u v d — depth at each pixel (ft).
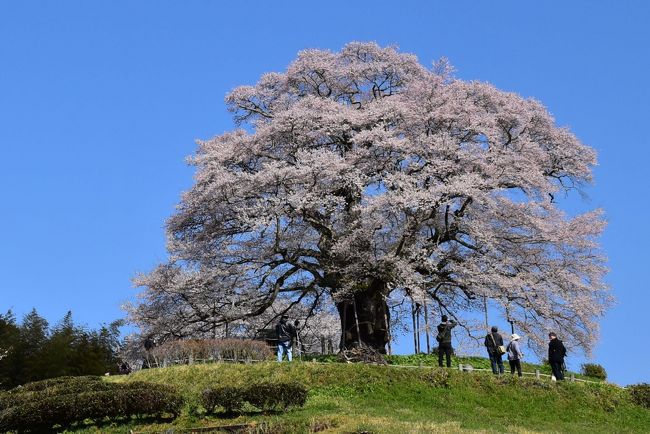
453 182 103.81
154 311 115.14
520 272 108.37
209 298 111.14
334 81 127.13
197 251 112.27
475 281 104.53
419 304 104.32
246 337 118.73
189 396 77.77
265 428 64.69
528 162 111.45
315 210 108.58
